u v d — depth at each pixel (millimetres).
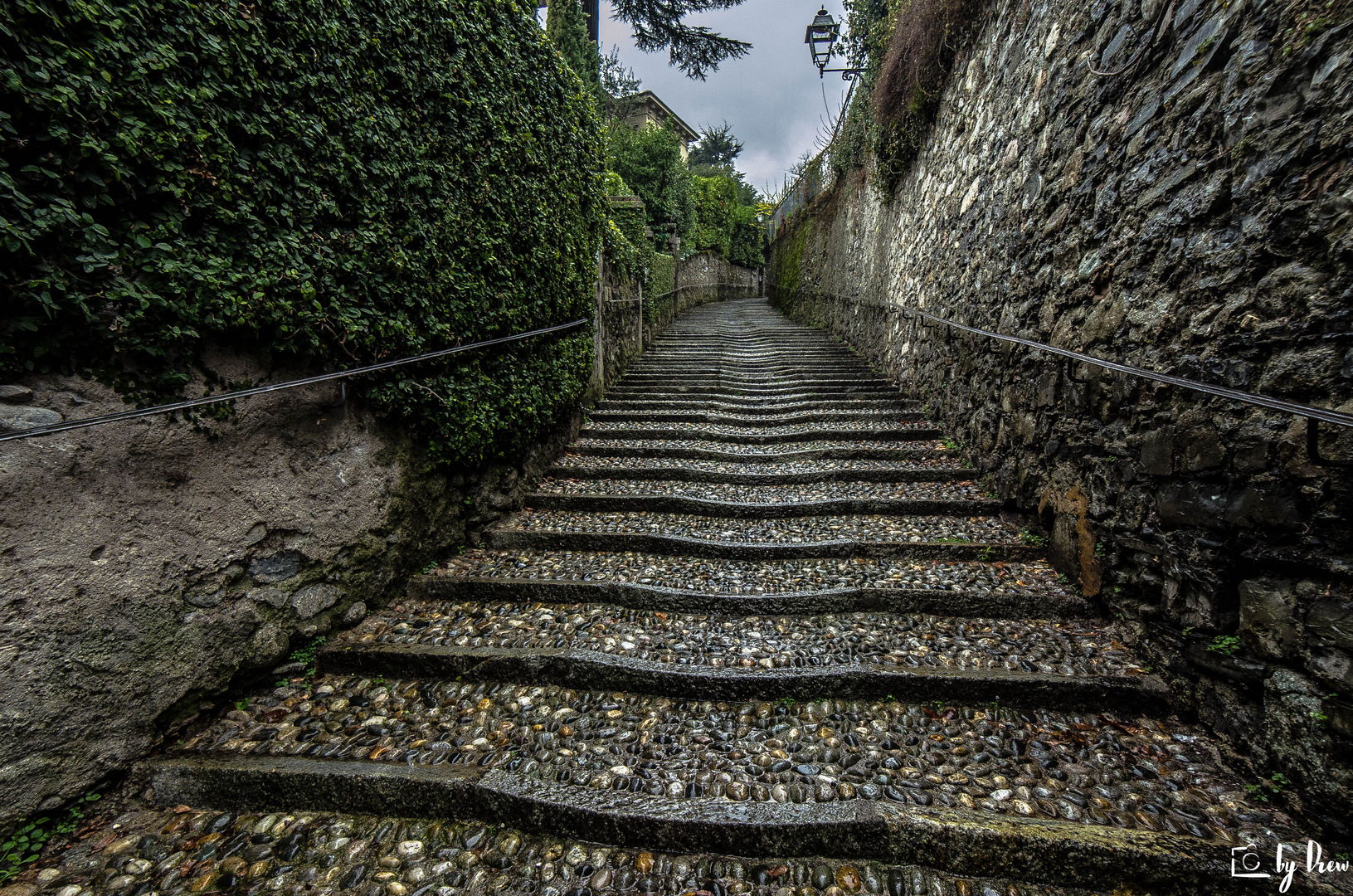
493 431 3643
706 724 2283
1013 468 3662
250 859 1774
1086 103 2951
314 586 2582
